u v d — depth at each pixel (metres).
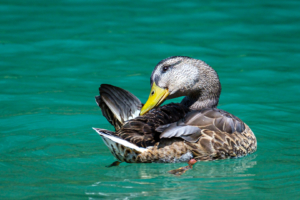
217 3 24.34
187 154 9.76
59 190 8.70
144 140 9.66
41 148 10.84
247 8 23.48
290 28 20.75
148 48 18.53
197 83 11.37
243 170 9.79
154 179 9.32
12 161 10.07
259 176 9.48
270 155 10.63
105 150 10.84
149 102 11.08
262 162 10.23
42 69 16.55
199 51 18.22
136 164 9.84
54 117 12.82
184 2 24.53
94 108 13.62
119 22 21.53
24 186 8.84
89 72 16.34
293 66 16.86
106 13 22.78
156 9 23.45
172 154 9.68
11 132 11.74
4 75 15.88
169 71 11.22
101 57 17.62
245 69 16.62
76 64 17.03
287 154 10.67
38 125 12.27
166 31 20.47
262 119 12.84
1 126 12.12
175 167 9.83
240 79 15.81
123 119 10.78
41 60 17.30
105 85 10.64
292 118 12.90
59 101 14.03
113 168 9.80
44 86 15.11
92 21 21.61
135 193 8.62
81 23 21.36
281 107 13.68
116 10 23.28
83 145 11.12
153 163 9.77
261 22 21.52
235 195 8.57
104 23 21.38
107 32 20.34
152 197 8.46
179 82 11.24
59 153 10.59
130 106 10.96
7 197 8.38
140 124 9.91
